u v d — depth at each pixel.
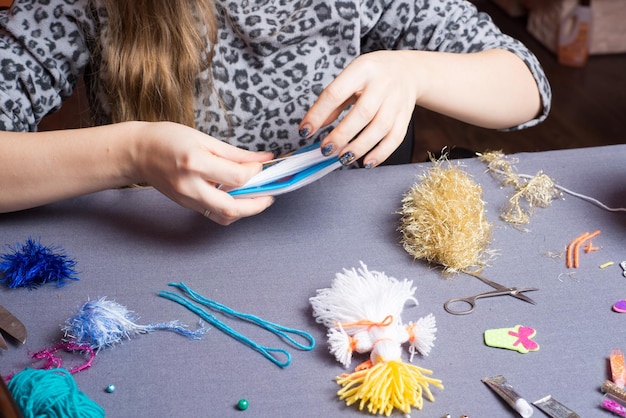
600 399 0.63
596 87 2.83
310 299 0.72
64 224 0.87
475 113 1.04
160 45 1.00
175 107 1.03
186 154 0.77
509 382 0.64
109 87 1.07
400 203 0.89
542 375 0.65
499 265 0.79
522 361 0.67
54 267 0.78
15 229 0.86
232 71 1.09
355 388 0.63
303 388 0.65
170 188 0.80
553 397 0.63
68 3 1.03
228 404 0.63
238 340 0.70
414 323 0.68
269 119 1.12
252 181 0.79
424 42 1.14
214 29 1.03
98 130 0.84
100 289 0.77
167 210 0.89
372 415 0.62
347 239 0.83
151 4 0.98
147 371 0.67
